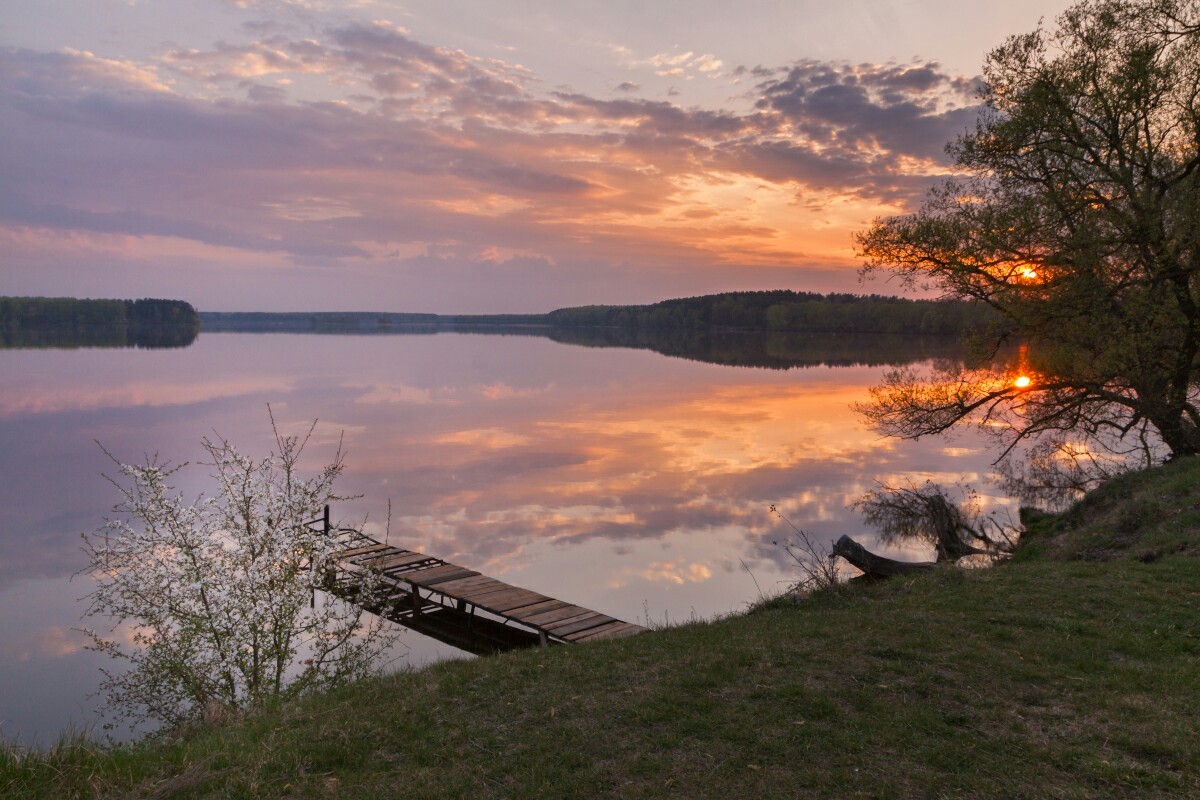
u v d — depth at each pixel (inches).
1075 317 757.9
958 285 823.1
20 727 438.9
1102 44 756.6
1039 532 754.2
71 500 1038.4
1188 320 733.3
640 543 840.3
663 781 217.6
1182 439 776.3
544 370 3427.7
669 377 3036.4
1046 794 204.2
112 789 220.8
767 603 451.8
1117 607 365.7
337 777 228.7
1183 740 227.9
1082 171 771.4
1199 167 727.7
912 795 206.2
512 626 660.1
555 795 211.5
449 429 1685.5
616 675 310.2
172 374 2972.4
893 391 938.1
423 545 839.7
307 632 442.9
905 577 480.4
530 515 968.9
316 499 481.4
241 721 299.3
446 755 240.4
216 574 404.8
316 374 3080.7
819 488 1090.7
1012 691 272.8
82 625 618.2
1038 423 879.1
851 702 267.1
